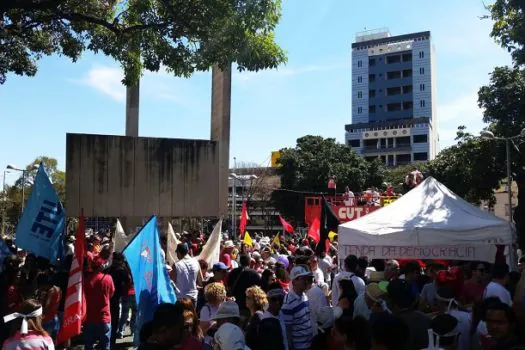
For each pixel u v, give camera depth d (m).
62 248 8.51
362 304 6.02
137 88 19.11
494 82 29.64
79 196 15.78
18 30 10.99
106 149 16.19
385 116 93.56
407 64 92.44
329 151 50.72
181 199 16.94
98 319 8.09
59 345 8.13
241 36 10.38
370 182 51.12
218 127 19.78
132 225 16.50
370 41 95.88
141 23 11.21
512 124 28.95
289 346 6.12
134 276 6.76
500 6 16.12
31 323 4.93
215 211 17.36
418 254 9.23
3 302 7.65
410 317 4.93
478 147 30.94
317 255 12.13
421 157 86.62
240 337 4.64
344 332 4.09
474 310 5.14
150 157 16.67
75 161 15.84
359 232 9.57
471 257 9.18
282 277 8.08
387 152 89.00
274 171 68.19
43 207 8.38
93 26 12.03
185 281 8.98
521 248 30.25
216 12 10.00
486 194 33.81
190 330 4.92
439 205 10.26
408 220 9.74
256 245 16.84
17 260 8.23
